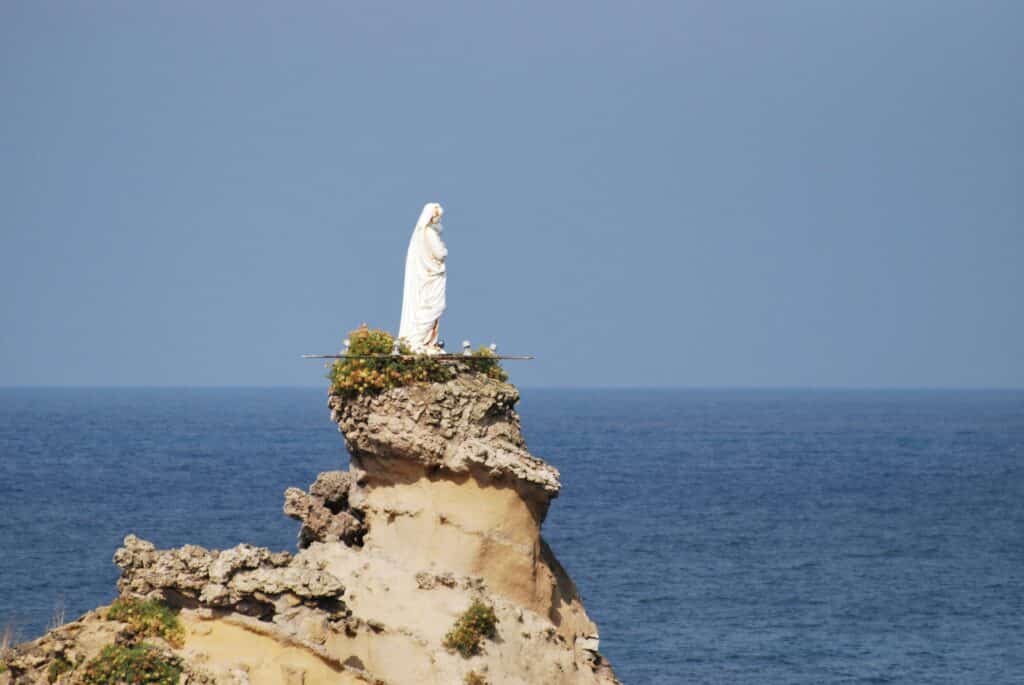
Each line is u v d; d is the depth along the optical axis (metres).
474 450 149.12
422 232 152.12
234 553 138.38
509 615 149.12
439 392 149.50
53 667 137.00
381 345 151.12
